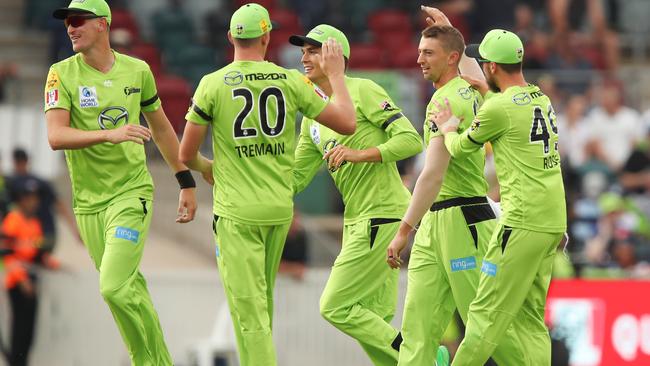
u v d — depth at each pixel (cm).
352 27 7756
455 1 7938
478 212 3244
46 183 5381
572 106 6675
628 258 5434
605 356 4903
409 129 3362
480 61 3147
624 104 6975
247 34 3102
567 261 5038
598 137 6619
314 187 6481
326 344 5200
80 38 3195
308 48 3372
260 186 3123
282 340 5188
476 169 3250
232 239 3130
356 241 3441
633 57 8188
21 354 5075
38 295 5119
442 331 3309
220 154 3133
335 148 3319
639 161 6431
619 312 4916
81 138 3114
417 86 6600
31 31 7838
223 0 7938
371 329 3425
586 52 7500
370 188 3419
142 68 3291
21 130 6262
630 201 6056
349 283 3438
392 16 7825
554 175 3103
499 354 3219
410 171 5797
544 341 3206
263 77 3102
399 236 3183
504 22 7775
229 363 4891
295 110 3142
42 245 5234
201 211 6341
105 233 3238
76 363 5141
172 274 5197
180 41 7612
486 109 3062
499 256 3097
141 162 3288
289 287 5225
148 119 3366
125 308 3178
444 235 3241
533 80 7025
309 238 6053
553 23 7800
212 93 3098
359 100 3400
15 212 5222
